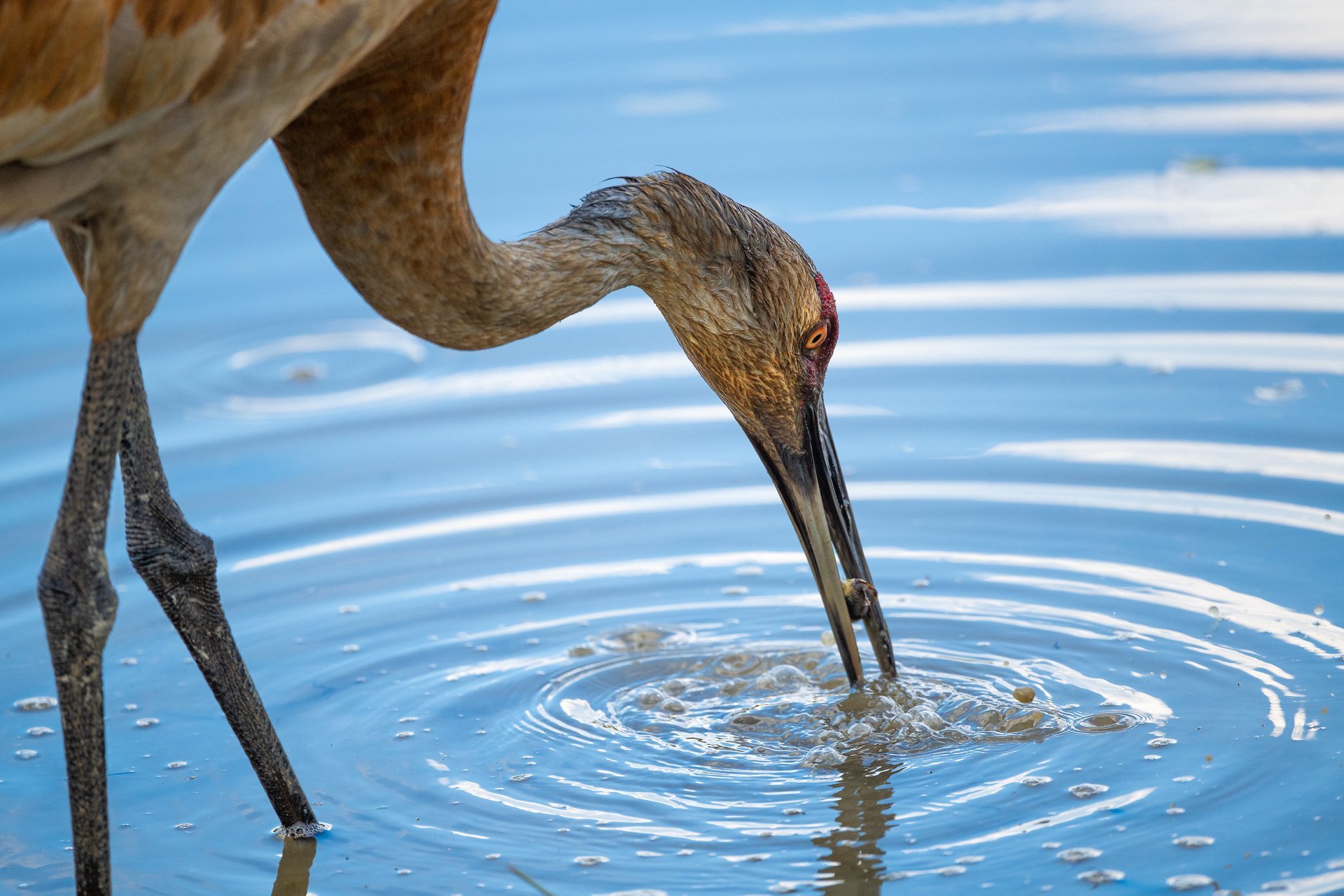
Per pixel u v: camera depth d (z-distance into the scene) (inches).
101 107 266.1
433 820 337.4
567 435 527.2
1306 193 636.7
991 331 565.9
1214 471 471.5
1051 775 340.8
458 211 324.8
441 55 303.6
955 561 440.1
